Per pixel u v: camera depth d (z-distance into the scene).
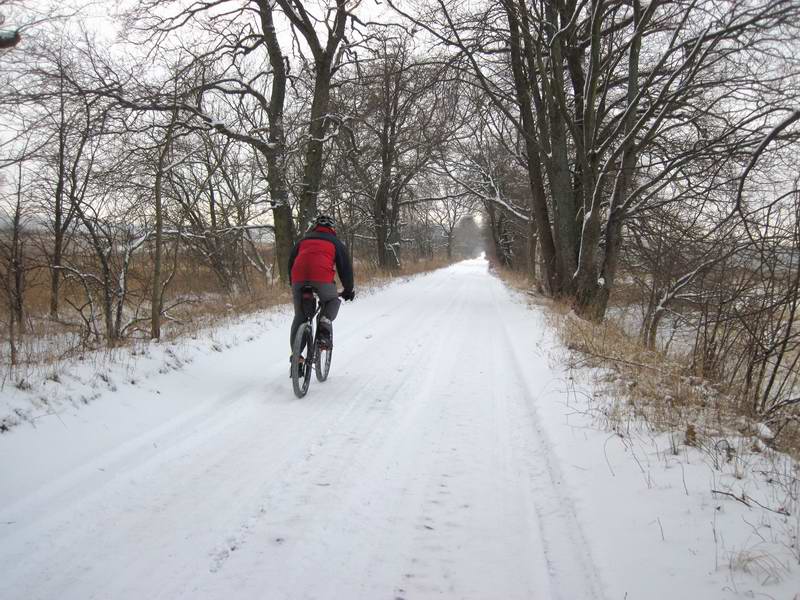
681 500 3.46
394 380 6.80
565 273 14.41
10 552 2.91
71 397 4.75
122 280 8.69
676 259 10.07
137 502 3.52
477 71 12.39
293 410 5.45
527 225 26.38
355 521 3.38
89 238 8.60
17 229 8.70
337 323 10.97
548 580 2.83
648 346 9.47
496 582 2.82
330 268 6.21
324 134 17.44
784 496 3.52
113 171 9.68
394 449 4.54
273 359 7.64
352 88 19.27
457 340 9.74
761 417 5.45
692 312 9.98
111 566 2.84
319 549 3.07
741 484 3.66
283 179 15.86
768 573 2.67
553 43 11.92
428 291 20.52
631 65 12.62
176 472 3.97
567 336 8.85
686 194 11.55
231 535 3.17
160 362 6.28
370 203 27.30
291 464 4.17
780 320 5.91
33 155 8.57
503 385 6.67
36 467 3.79
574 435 4.68
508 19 13.56
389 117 23.25
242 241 15.52
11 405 4.26
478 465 4.27
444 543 3.18
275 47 16.31
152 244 10.05
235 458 4.25
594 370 6.84
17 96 8.54
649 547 2.99
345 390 6.27
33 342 8.34
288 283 15.79
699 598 2.54
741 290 6.40
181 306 12.80
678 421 4.89
